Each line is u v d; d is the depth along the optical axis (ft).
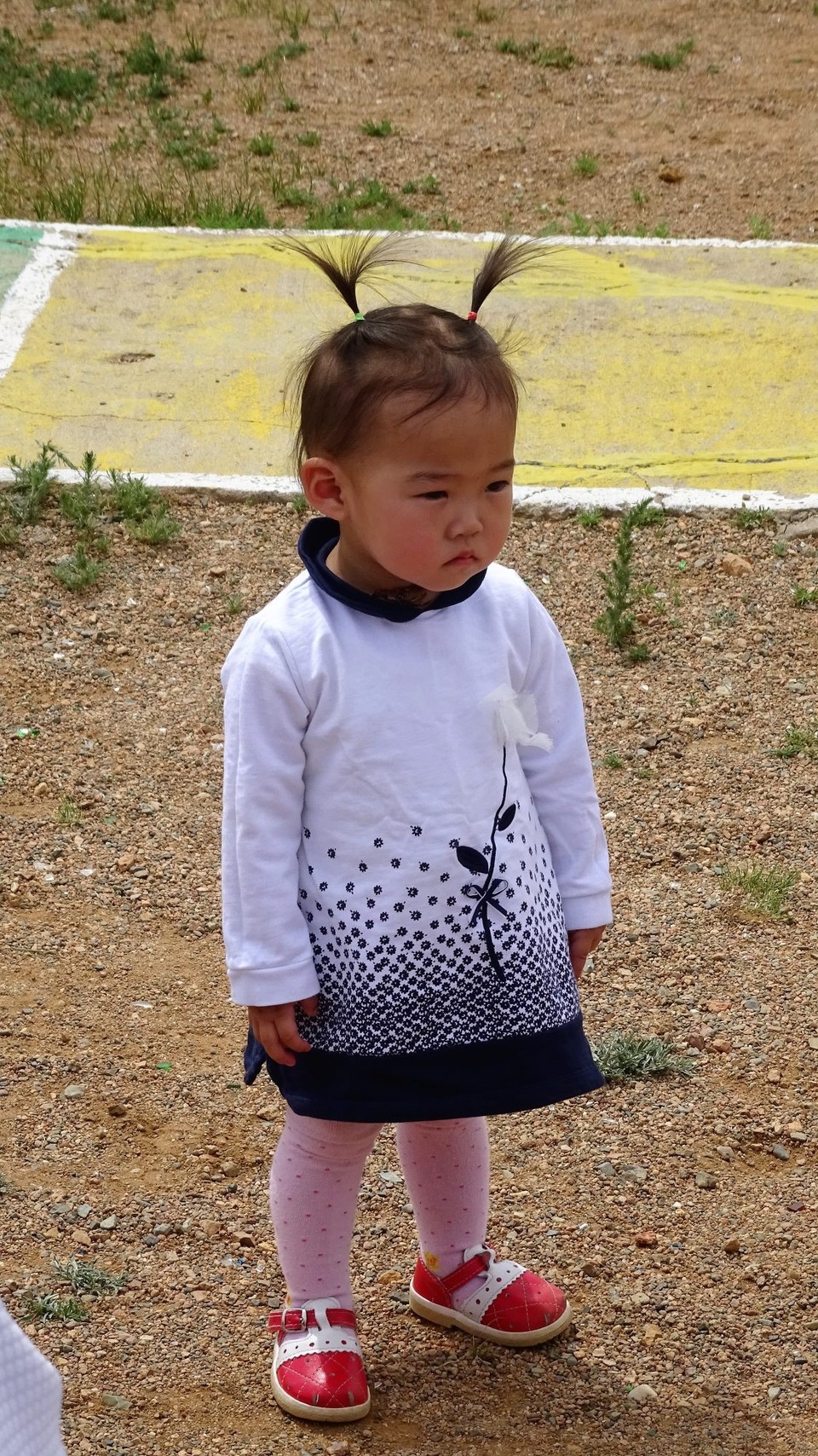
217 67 39.11
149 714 15.71
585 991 12.19
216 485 19.39
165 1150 10.55
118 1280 9.45
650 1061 11.37
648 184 31.91
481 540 7.41
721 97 37.45
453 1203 8.91
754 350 23.00
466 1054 7.69
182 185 31.22
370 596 7.58
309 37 41.45
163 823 14.19
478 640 7.79
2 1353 4.58
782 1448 8.43
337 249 26.32
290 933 7.61
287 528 18.88
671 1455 8.34
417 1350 9.05
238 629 17.13
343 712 7.47
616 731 15.57
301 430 7.69
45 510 18.90
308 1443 8.33
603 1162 10.55
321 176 32.19
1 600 17.29
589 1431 8.50
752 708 15.94
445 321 7.39
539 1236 9.91
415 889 7.58
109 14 42.70
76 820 14.07
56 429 20.65
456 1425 8.50
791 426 20.98
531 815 8.07
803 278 25.40
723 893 13.35
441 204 30.76
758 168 32.78
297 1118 8.36
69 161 32.68
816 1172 10.50
